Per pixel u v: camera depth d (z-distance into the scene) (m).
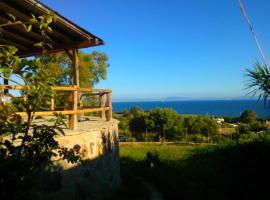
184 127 49.66
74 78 10.34
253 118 58.28
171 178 11.81
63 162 6.65
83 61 26.05
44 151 3.63
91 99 23.86
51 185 6.24
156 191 9.85
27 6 7.90
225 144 21.69
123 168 13.49
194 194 9.80
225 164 14.89
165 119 48.62
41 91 3.37
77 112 7.48
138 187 9.98
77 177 7.20
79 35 9.72
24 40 10.80
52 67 21.12
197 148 22.14
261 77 5.70
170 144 30.45
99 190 8.37
